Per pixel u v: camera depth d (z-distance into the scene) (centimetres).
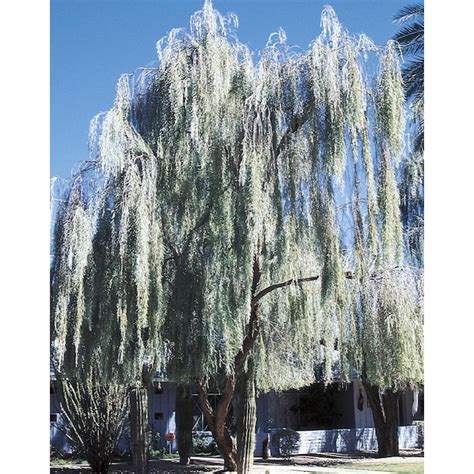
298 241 1014
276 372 1166
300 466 1523
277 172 1006
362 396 2203
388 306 1383
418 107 1844
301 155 1003
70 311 987
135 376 1007
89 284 987
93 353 1015
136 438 1132
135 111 1041
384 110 1001
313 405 2181
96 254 989
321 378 1532
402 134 1002
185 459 1538
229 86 1002
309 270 1068
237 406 1151
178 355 1011
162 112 1013
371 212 1007
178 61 1012
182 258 1009
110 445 1345
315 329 1123
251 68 1010
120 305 971
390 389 1788
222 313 987
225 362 1013
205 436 1866
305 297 1086
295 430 2120
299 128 1004
